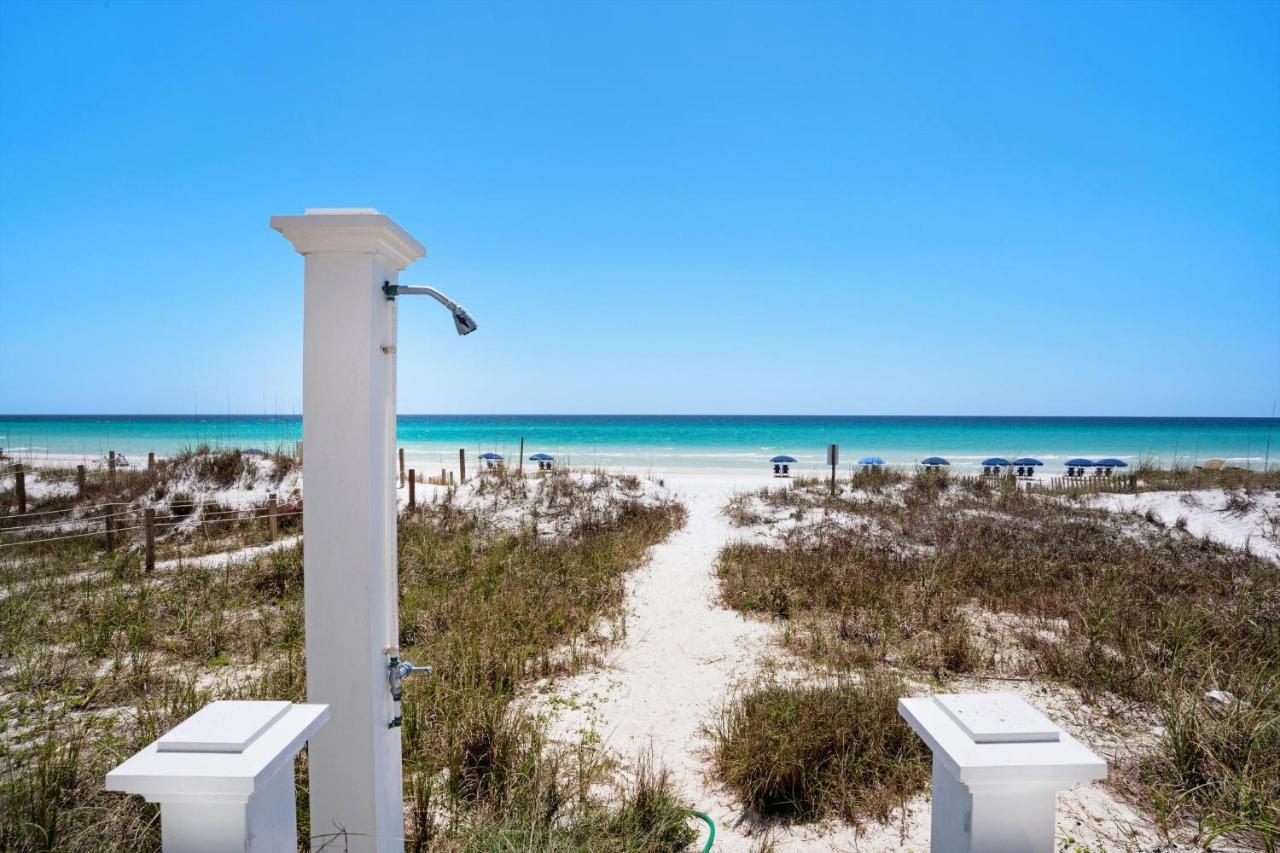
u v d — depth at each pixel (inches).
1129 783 159.6
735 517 585.3
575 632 282.4
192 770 60.6
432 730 174.4
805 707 182.7
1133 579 335.0
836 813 152.6
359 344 93.0
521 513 576.1
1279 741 158.7
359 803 95.0
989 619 297.3
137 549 452.8
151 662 234.4
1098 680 217.2
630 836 132.4
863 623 286.2
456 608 298.4
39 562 398.0
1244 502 492.4
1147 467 807.7
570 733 195.0
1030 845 61.9
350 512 93.5
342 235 91.7
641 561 435.5
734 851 140.0
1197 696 189.8
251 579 346.3
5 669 223.9
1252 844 135.9
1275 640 235.3
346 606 94.0
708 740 192.4
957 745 63.0
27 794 121.3
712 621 310.7
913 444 2106.3
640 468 1381.6
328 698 94.6
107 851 111.3
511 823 128.0
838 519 535.8
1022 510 538.9
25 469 789.2
